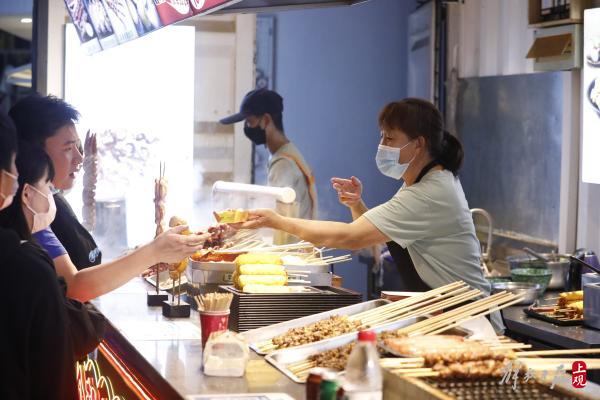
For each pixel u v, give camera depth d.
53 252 3.34
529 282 5.34
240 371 2.64
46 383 2.49
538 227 6.30
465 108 7.29
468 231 3.75
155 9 3.87
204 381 2.59
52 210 3.12
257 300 3.35
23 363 2.44
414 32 8.08
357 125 8.30
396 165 3.79
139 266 3.31
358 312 3.28
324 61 8.20
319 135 8.24
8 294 2.43
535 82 6.28
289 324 3.13
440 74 7.64
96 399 3.98
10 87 10.81
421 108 3.76
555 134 6.07
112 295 4.31
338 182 4.43
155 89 6.29
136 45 6.26
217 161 6.75
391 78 8.34
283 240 5.03
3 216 2.87
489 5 6.93
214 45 6.67
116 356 3.52
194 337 3.28
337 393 2.10
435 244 3.71
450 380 2.40
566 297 4.76
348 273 8.20
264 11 4.78
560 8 5.82
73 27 6.27
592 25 5.45
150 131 6.30
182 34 6.29
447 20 7.57
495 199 6.86
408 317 3.05
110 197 6.17
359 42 8.26
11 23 9.20
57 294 2.51
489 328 2.96
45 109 3.60
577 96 5.86
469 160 7.26
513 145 6.59
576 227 5.96
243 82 6.74
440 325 2.94
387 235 3.66
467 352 2.46
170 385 2.55
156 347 3.09
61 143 3.62
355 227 3.67
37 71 6.28
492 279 5.61
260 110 6.15
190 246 3.36
